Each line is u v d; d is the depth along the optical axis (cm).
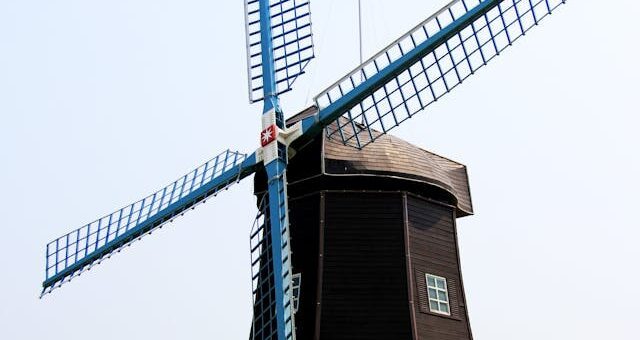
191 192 2769
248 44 2802
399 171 2669
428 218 2738
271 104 2641
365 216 2650
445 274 2698
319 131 2548
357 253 2606
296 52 2711
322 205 2659
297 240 2667
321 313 2525
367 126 2528
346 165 2634
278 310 2347
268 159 2564
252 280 2569
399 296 2556
